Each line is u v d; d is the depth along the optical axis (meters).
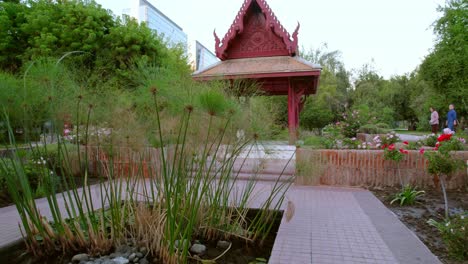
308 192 6.15
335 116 29.38
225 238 3.75
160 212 3.44
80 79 3.58
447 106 24.08
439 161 4.68
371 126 14.32
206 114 3.02
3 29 14.83
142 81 3.17
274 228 4.21
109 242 3.35
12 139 3.23
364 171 6.75
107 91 3.53
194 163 3.60
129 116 3.46
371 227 4.03
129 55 13.40
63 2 15.20
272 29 12.57
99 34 13.91
